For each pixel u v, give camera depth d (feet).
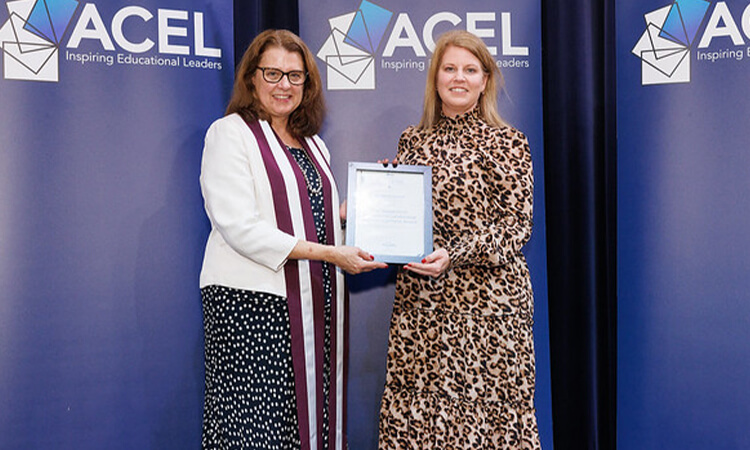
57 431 7.72
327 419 7.20
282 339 6.73
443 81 7.21
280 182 6.75
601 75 9.73
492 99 7.44
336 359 7.32
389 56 8.78
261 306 6.69
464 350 7.07
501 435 7.05
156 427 8.09
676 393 8.65
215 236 7.05
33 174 7.58
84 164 7.74
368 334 8.91
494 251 6.88
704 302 8.53
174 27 8.09
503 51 8.82
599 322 9.78
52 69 7.61
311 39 8.73
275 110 6.98
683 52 8.50
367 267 6.68
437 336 7.13
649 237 8.72
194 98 8.19
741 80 8.34
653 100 8.64
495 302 7.07
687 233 8.56
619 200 8.87
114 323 7.89
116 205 7.87
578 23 9.62
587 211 9.67
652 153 8.68
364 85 8.77
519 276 7.24
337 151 8.80
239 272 6.74
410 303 7.23
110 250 7.86
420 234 7.01
